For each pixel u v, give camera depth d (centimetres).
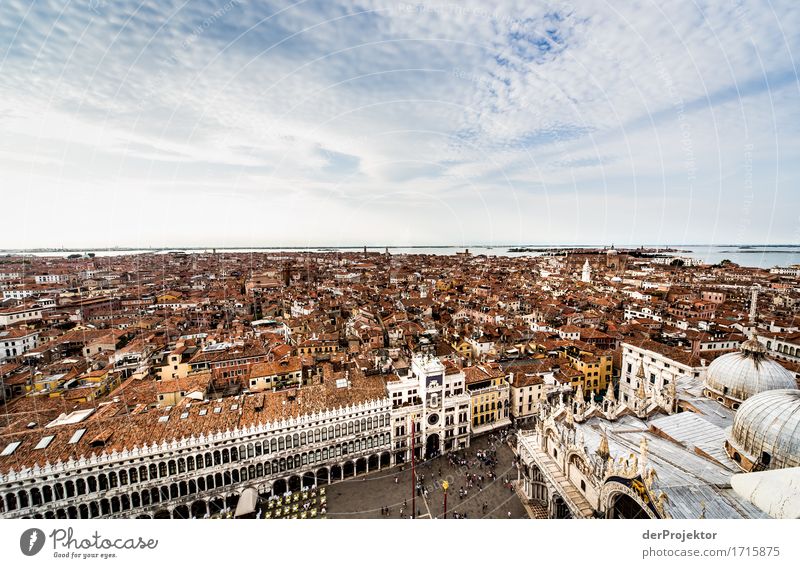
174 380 7894
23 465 4922
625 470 3769
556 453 5425
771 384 5012
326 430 6456
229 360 9056
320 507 5888
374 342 11569
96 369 9050
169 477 5475
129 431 5703
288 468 6209
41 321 13488
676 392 6125
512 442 7856
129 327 12912
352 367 8769
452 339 12431
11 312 12656
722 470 3884
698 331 11144
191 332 12875
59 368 9188
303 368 8794
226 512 5709
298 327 13262
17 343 10906
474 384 8275
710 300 16188
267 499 6019
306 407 6594
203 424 5966
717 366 5697
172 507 5488
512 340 11975
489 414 8431
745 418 3862
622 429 5284
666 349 8819
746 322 11588
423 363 7600
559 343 11394
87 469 5072
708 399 5784
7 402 7431
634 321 14412
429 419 7325
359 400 6875
